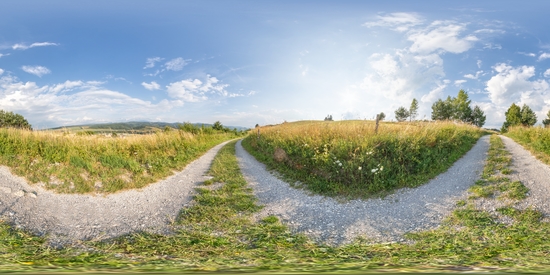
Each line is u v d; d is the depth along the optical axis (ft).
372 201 26.02
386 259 13.15
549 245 15.11
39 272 10.16
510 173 30.37
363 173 30.83
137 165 38.32
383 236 18.71
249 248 16.02
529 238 16.62
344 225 20.86
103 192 29.43
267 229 19.61
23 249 15.39
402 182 29.60
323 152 38.52
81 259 12.97
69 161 34.68
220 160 50.55
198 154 58.54
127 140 48.83
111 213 23.81
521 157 37.32
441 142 43.27
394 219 21.77
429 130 46.52
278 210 24.38
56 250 15.57
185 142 63.31
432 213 22.50
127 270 10.56
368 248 15.83
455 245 15.88
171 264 11.76
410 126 49.62
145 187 32.37
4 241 16.79
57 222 21.48
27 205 24.23
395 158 33.99
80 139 42.27
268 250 15.39
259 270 10.55
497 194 25.25
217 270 10.43
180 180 35.94
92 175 33.09
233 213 23.36
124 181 32.71
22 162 32.48
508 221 20.21
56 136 40.16
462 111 153.89
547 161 34.01
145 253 14.58
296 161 40.45
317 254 14.47
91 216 23.00
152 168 39.40
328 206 25.14
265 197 28.30
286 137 55.31
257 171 40.91
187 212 23.52
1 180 28.07
